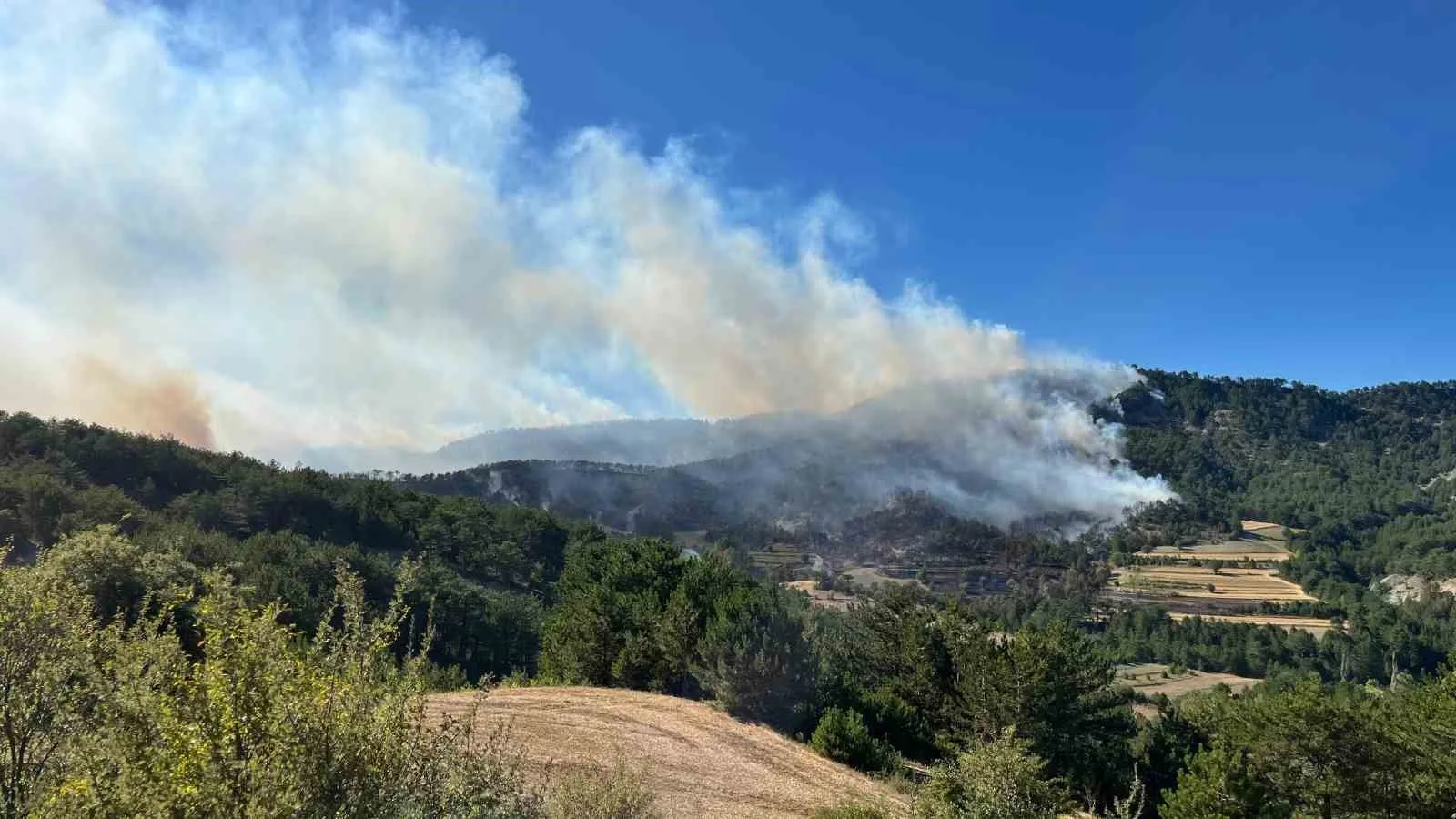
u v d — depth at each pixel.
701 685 24.53
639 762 17.33
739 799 15.79
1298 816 23.00
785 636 23.83
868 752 20.53
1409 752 23.00
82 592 5.97
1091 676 29.30
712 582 30.38
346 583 5.36
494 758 7.17
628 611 29.20
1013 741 10.66
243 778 4.09
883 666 35.12
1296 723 24.98
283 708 4.30
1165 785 30.19
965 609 34.97
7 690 5.12
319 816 4.17
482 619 69.31
